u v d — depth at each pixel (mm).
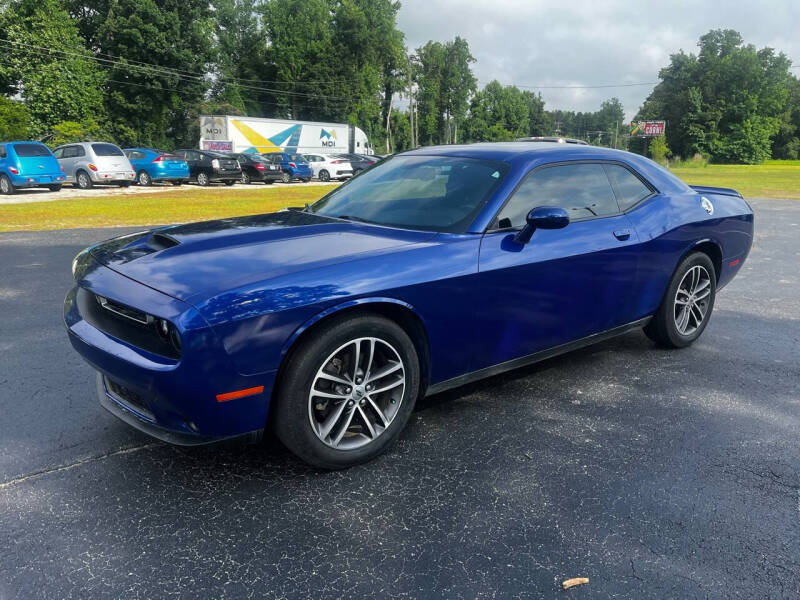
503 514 2447
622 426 3264
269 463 2824
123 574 2055
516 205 3277
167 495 2539
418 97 104250
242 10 70812
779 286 6871
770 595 2014
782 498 2600
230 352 2301
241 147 36188
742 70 84188
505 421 3305
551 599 1976
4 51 39531
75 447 2920
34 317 5051
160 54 47031
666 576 2098
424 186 3488
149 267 2633
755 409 3512
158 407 2420
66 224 10875
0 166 17891
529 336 3332
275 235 3021
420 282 2762
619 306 3830
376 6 74562
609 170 3902
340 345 2586
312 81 69062
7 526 2295
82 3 48719
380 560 2154
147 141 48312
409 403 2906
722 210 4590
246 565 2113
